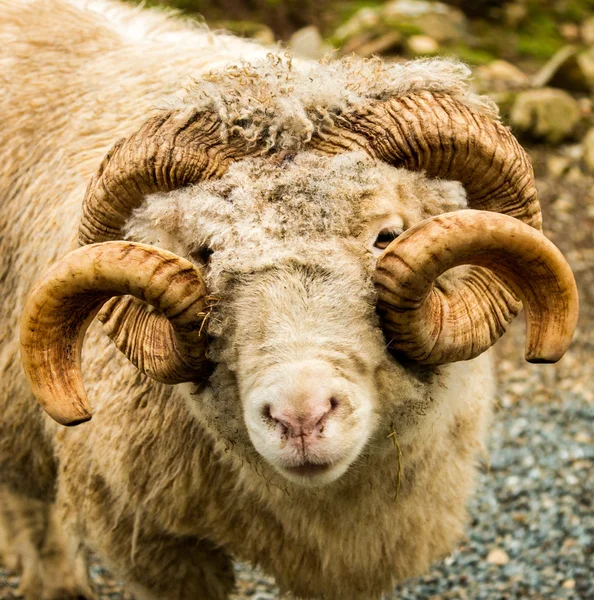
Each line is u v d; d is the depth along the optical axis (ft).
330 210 10.89
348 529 13.29
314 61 13.69
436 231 10.46
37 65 17.07
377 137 11.32
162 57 16.22
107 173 11.82
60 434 15.21
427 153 11.35
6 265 16.66
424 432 12.49
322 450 10.39
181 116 11.62
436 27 47.52
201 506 13.98
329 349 10.56
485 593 19.86
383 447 12.09
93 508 15.01
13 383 16.47
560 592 19.70
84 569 19.17
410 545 14.03
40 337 11.24
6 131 16.84
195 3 46.24
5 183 16.74
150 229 11.86
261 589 19.99
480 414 14.52
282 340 10.55
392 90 11.68
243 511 13.79
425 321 11.05
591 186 38.70
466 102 11.82
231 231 10.95
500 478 24.27
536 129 40.91
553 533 21.89
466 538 21.83
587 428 26.50
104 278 10.88
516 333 31.32
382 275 10.69
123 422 14.01
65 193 15.60
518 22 51.31
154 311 12.00
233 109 11.44
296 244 10.77
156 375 11.93
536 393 28.45
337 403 10.49
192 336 11.19
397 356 11.37
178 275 10.86
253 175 11.18
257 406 10.56
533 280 10.91
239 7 47.42
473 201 11.92
